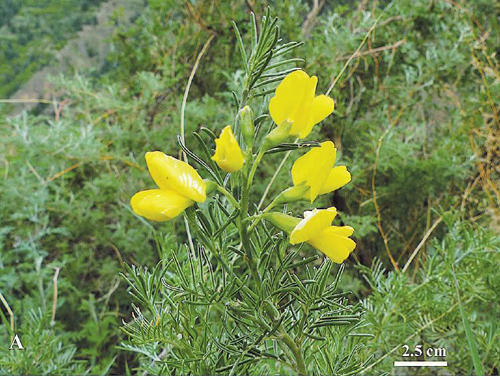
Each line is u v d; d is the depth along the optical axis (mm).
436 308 458
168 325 320
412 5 811
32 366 429
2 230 647
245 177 237
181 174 224
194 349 302
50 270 619
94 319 609
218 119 762
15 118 745
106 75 908
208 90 895
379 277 468
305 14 1018
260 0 857
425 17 804
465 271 472
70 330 643
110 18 1171
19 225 688
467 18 816
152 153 226
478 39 826
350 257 681
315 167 235
